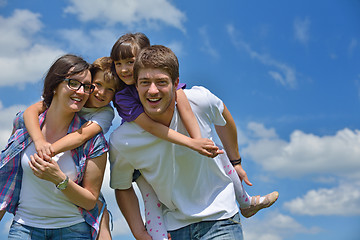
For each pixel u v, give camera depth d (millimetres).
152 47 3248
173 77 3203
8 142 3416
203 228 3434
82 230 3379
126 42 3783
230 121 3828
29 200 3312
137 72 3205
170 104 3281
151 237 3592
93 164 3379
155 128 3266
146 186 3697
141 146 3340
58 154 3336
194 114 3367
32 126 3309
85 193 3295
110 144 3459
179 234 3529
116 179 3586
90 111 3621
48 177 3131
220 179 3553
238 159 4062
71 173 3332
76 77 3328
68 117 3426
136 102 3404
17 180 3391
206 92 3455
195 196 3488
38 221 3303
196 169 3414
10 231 3328
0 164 3365
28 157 3332
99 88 3611
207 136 3455
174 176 3402
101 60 3736
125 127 3402
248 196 4117
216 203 3467
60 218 3320
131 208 3686
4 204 3328
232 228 3449
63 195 3291
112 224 3652
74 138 3291
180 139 3227
